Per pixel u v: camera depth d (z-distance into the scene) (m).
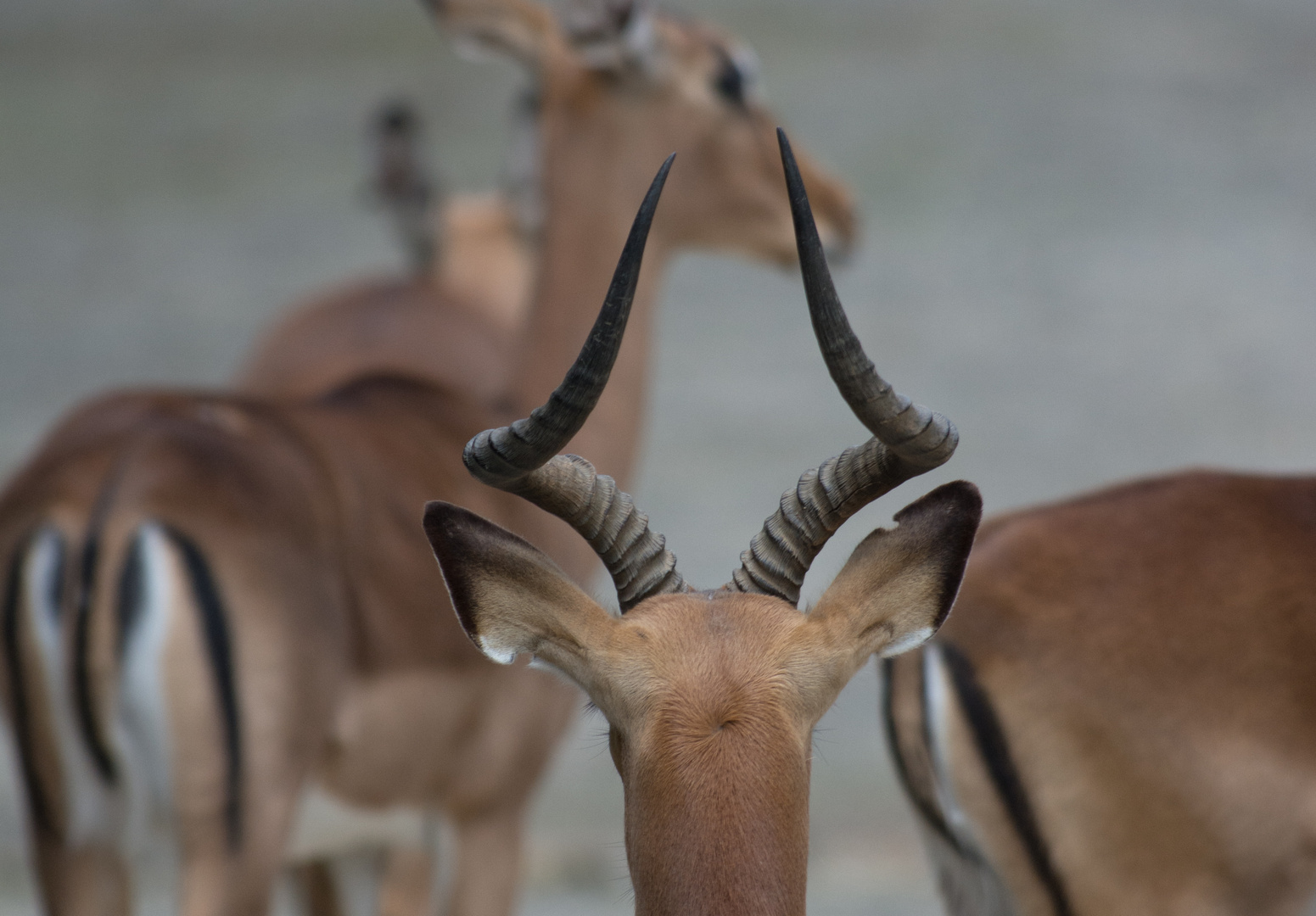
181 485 14.38
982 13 94.44
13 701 14.36
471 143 75.44
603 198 19.16
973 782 11.75
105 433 15.09
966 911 12.18
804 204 8.59
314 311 24.41
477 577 9.22
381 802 16.23
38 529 14.27
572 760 32.34
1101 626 11.68
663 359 56.50
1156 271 61.16
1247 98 80.12
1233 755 11.43
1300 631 11.52
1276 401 50.53
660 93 19.36
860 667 9.43
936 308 58.81
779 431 48.94
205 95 84.00
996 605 11.84
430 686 16.12
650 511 42.59
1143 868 11.57
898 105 78.56
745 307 62.03
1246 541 11.87
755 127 20.02
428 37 92.31
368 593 15.63
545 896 25.02
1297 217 66.38
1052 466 45.84
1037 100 79.44
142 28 96.12
